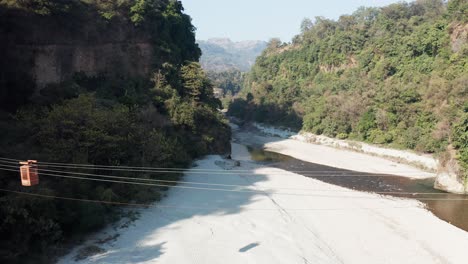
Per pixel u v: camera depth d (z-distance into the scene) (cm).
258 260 2602
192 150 5322
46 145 2928
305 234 3103
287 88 11294
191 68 6281
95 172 3206
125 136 3659
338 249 2894
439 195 4344
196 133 5672
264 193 4106
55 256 2442
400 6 11181
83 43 4944
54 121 3097
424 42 7888
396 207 3834
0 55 3934
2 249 2208
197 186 4181
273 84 12375
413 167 5772
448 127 5528
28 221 2308
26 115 3309
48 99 3978
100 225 2859
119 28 5488
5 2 3969
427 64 7506
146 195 3491
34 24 4262
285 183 4600
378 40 9481
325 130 8306
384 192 4456
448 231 3241
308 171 5600
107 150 3303
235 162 5669
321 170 5672
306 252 2789
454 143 4609
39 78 4356
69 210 2645
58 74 4612
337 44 10956
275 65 13462
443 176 4603
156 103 5300
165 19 6222
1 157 2512
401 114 6762
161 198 3678
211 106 6381
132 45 5684
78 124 3216
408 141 6250
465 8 7362
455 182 4488
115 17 5409
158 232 2938
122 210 3266
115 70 5441
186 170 4741
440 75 6831
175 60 6272
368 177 5216
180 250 2656
